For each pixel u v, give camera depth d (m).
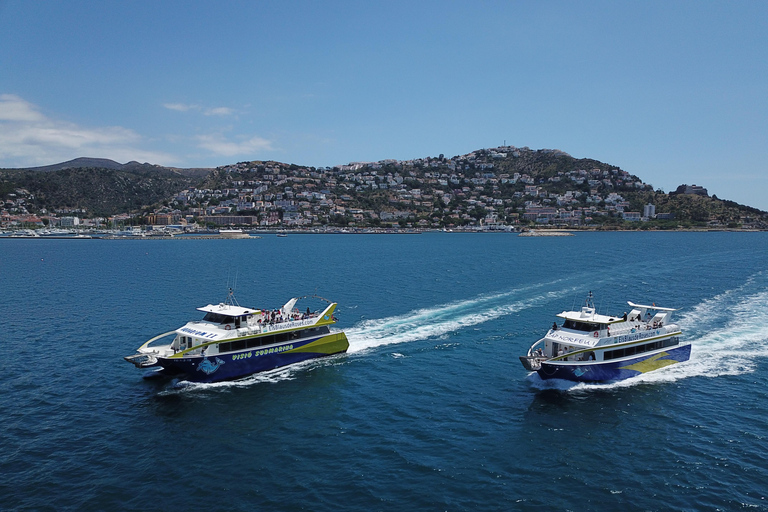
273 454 30.08
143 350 43.69
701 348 49.84
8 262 139.88
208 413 35.81
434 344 51.97
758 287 84.94
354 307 69.88
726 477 27.64
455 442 31.48
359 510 24.64
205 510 24.64
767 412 35.84
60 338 54.06
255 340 43.69
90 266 128.62
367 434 32.59
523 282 93.25
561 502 25.38
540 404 37.22
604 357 41.28
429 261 139.25
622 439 31.95
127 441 31.61
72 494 25.83
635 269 113.06
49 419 34.53
